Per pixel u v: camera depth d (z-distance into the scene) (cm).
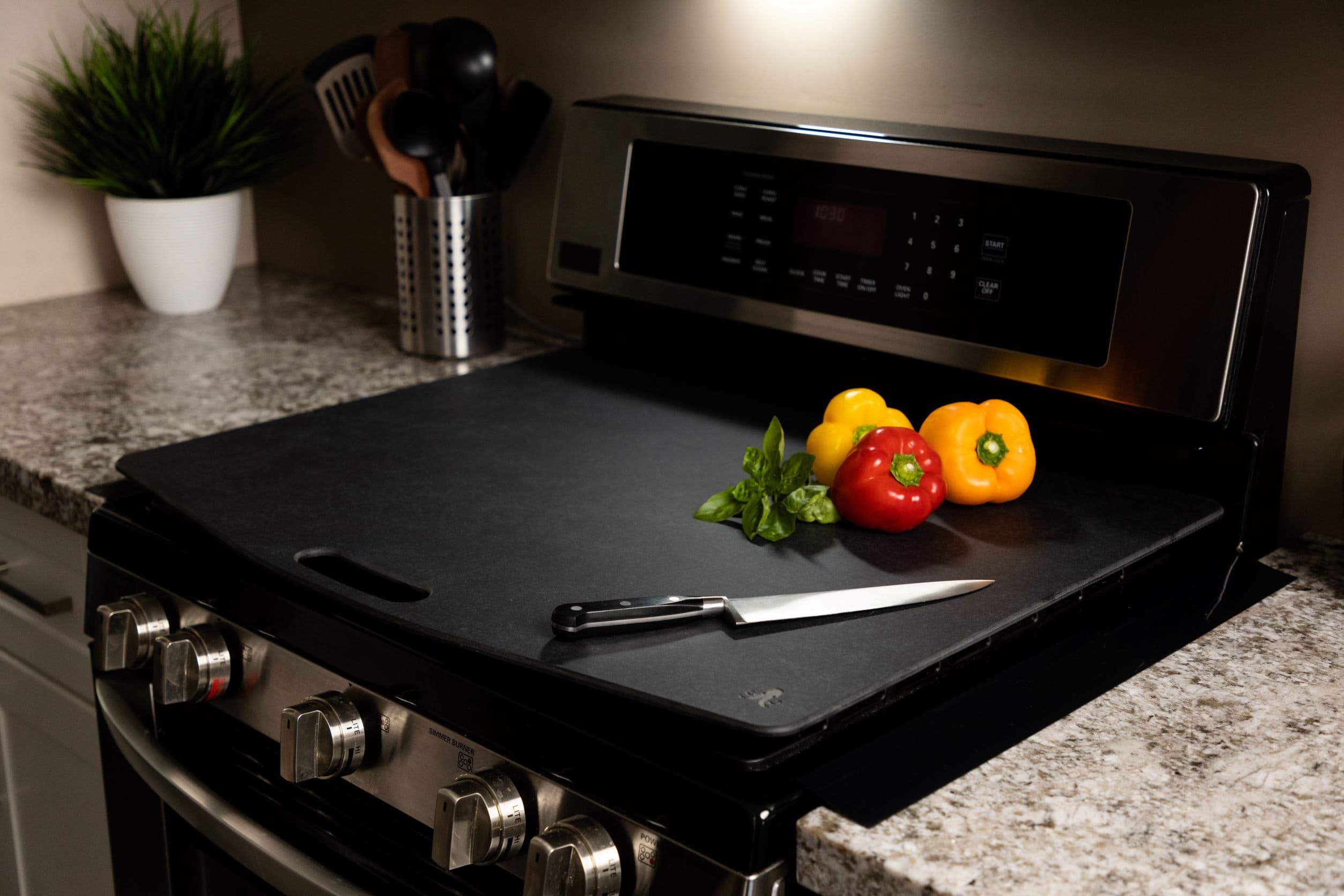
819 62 120
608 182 125
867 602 78
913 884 58
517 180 149
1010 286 99
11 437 114
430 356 142
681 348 128
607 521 91
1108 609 87
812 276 111
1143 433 94
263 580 86
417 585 80
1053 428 100
